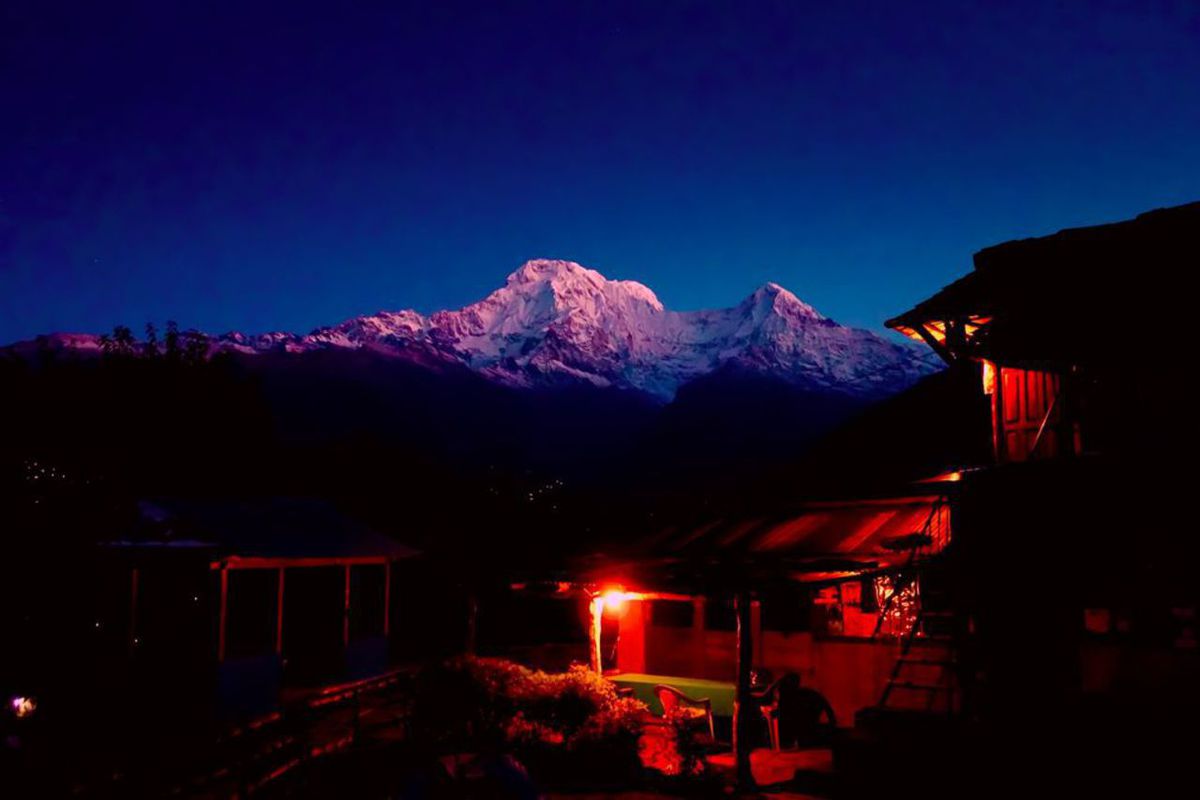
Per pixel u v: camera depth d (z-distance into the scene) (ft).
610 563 62.03
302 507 74.59
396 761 44.96
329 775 42.47
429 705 47.03
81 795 36.24
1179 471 36.17
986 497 41.27
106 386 81.00
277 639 59.88
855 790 40.11
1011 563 40.06
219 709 52.75
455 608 98.58
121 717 48.29
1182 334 37.63
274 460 98.02
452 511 112.27
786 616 57.57
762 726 52.19
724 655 61.05
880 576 44.45
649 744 45.78
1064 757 35.73
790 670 56.65
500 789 28.55
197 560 53.31
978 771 37.27
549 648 90.99
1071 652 38.93
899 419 66.64
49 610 48.29
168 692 51.26
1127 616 38.42
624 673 64.90
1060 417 39.99
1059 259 42.45
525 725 45.32
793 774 44.86
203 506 63.16
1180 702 36.40
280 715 52.75
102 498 51.01
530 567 65.87
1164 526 36.70
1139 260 40.52
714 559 55.72
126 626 50.57
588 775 43.62
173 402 84.69
